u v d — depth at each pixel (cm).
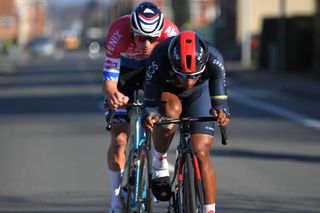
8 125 2277
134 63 987
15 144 1867
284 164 1522
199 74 822
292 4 7181
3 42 10538
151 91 866
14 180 1391
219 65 857
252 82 4194
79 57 9494
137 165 958
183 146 862
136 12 909
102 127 2175
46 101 3130
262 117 2425
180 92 890
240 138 1917
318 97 3148
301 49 4878
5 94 3622
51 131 2108
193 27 8169
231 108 2750
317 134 1988
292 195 1215
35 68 6544
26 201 1208
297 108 2741
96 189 1292
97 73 5506
